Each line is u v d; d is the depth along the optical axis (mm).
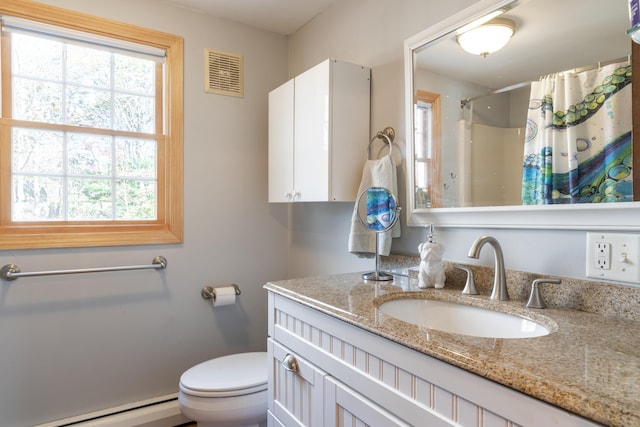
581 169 983
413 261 1476
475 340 756
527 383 577
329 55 2004
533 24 1090
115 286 1860
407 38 1527
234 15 2115
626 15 908
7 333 1640
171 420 1937
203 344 2092
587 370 607
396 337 800
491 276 1189
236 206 2193
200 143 2072
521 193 1114
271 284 1345
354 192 1650
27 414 1675
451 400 695
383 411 843
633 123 890
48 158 1748
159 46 1960
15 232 1659
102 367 1829
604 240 938
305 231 2213
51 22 1709
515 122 1131
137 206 1955
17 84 1691
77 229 1791
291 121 1847
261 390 1509
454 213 1313
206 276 2098
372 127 1704
